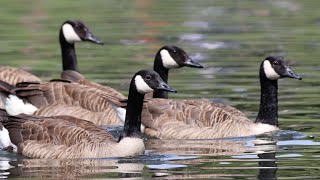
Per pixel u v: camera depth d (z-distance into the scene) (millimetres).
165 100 20141
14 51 29641
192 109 19797
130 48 30031
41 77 25484
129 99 17766
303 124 20047
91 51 29906
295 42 30656
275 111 19844
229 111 20141
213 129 19484
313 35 32062
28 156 17406
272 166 16312
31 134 17547
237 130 19500
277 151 17719
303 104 21797
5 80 23391
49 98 21078
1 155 17578
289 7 40594
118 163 16781
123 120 19938
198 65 21938
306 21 35688
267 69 19859
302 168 16109
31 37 32375
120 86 23797
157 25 34875
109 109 21031
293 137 19031
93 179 15391
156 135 19750
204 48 29703
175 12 38812
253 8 40281
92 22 35469
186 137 19516
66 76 23094
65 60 25109
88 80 23438
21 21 36188
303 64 26703
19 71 23875
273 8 40312
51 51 29703
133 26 34594
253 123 19844
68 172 15992
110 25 34719
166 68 22109
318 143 18344
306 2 42469
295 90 23453
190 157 17312
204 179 15305
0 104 22047
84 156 17141
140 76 17719
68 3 41938
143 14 37969
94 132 17703
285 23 35219
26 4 41594
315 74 25344
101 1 42812
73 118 18172
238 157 17219
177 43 30859
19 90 20922
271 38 31531
